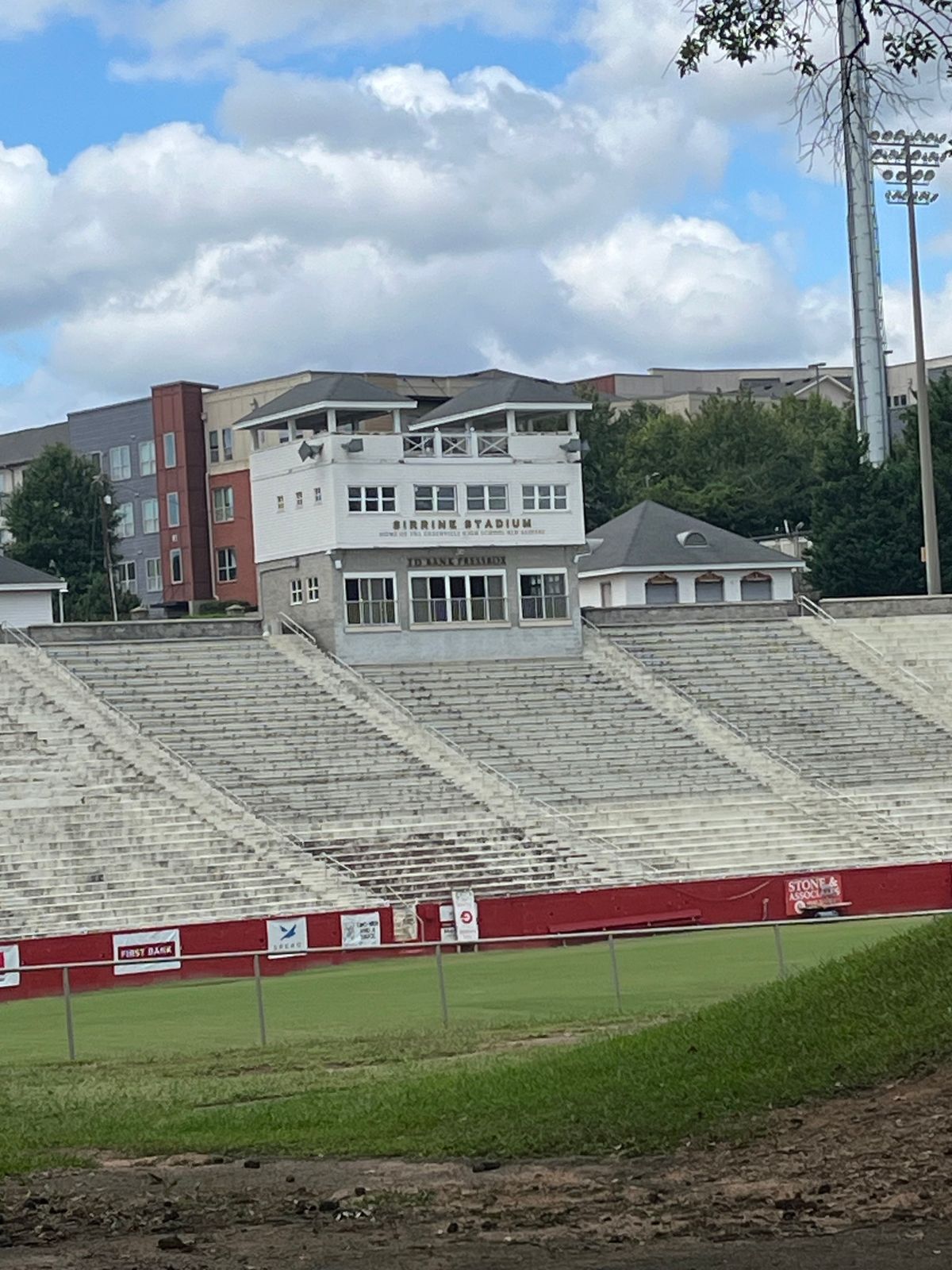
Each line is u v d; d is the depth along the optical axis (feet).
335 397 260.21
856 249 368.27
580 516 273.33
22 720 223.92
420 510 263.49
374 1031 123.95
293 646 257.75
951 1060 70.49
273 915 187.21
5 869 195.72
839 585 360.69
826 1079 71.26
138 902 195.11
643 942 185.88
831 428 479.00
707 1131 68.28
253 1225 59.93
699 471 480.64
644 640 279.69
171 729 231.71
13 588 303.07
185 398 430.61
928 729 268.00
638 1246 54.24
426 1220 59.06
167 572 436.35
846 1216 55.93
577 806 233.76
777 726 262.47
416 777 232.94
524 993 145.18
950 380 369.71
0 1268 54.90
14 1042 130.62
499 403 270.46
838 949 167.94
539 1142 69.46
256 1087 97.96
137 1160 74.95
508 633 268.62
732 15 74.08
